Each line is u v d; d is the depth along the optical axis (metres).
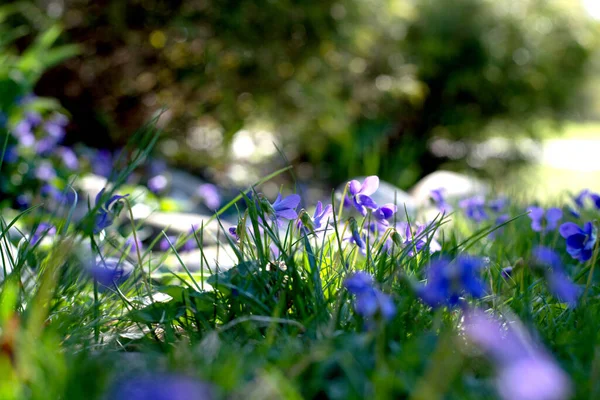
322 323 1.73
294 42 8.19
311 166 9.78
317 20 8.05
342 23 8.28
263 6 7.71
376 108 9.77
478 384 1.36
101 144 7.66
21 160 4.64
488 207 3.76
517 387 1.13
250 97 8.41
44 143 4.96
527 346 1.39
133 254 3.07
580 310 1.86
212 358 1.49
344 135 9.22
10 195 4.64
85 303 2.06
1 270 2.27
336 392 1.30
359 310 1.64
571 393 1.30
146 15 7.48
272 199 7.45
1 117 4.54
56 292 1.96
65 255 1.84
